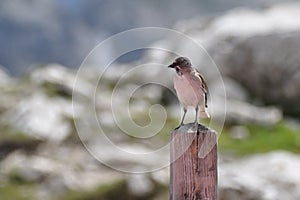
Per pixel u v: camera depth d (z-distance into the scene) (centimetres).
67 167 1712
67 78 2219
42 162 1741
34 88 2177
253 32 2527
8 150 1805
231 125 2123
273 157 1708
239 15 2767
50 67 2361
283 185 1498
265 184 1440
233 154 1881
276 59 2466
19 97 2145
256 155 1881
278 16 2681
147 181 1620
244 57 2497
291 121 2350
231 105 2242
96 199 1574
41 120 1894
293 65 2447
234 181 1402
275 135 2081
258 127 2130
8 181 1650
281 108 2444
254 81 2491
